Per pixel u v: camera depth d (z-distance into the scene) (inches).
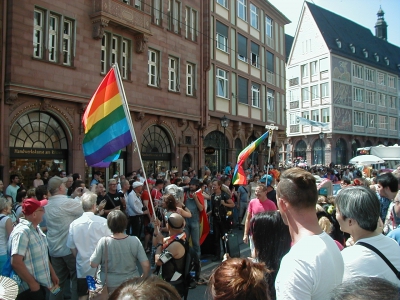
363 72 1980.8
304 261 81.8
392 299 51.4
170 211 256.7
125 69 693.9
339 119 1819.6
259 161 1169.4
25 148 534.6
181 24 826.8
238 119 1034.1
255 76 1144.2
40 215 165.5
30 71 529.3
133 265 163.8
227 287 70.8
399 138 2207.2
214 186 337.7
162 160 778.8
